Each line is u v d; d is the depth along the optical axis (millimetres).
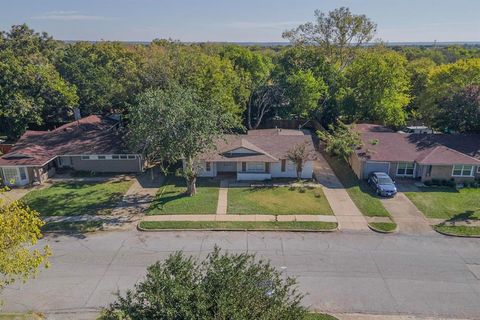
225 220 26453
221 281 11516
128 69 43688
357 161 35375
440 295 18609
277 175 35625
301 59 55406
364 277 20000
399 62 47219
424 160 32844
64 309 17719
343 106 47656
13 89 42125
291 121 53938
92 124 42344
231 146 35688
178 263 12469
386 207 28547
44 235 24719
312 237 24312
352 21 56375
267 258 21781
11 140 44812
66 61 60844
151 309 11258
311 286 19203
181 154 28656
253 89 49812
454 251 22562
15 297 18531
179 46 50094
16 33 65500
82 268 20969
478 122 39812
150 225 25688
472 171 33000
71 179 35219
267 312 11055
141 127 27672
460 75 43656
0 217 14055
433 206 28578
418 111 51094
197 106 29000
